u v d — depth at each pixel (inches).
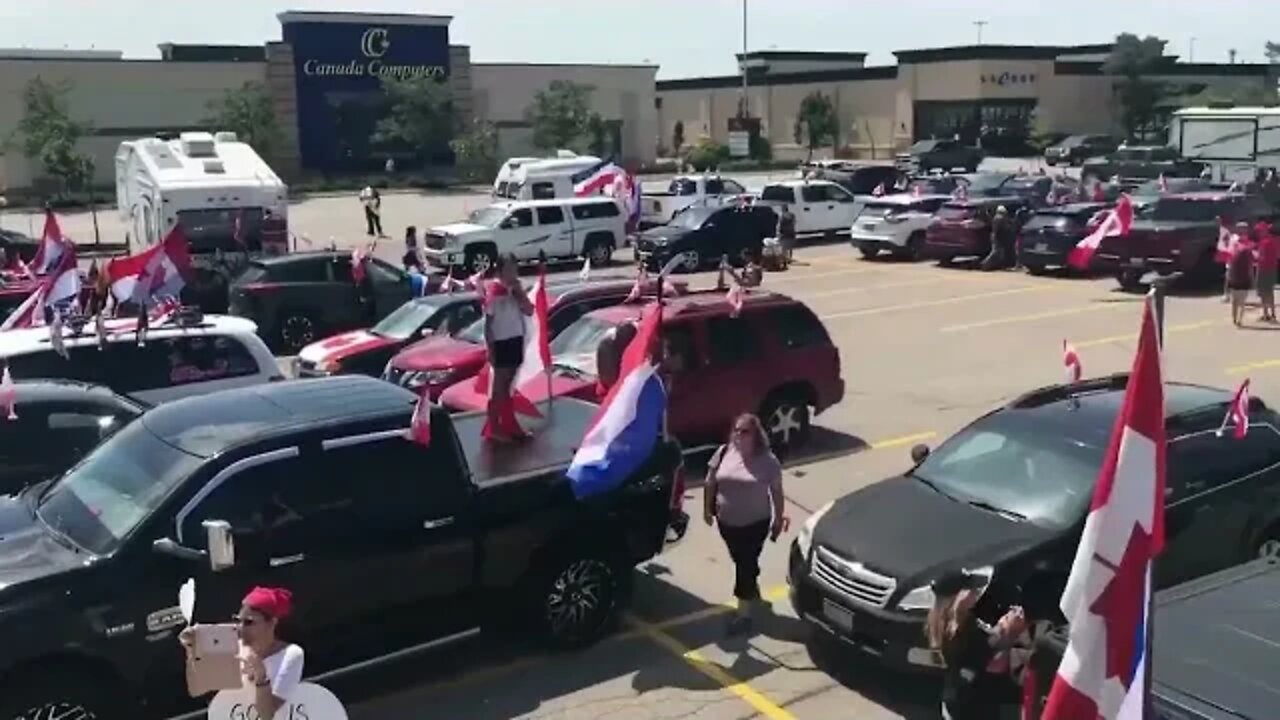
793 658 332.2
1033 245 1073.5
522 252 1208.8
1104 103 2817.4
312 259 828.0
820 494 472.4
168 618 269.6
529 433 371.6
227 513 279.9
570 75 2689.5
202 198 1048.8
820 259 1268.5
